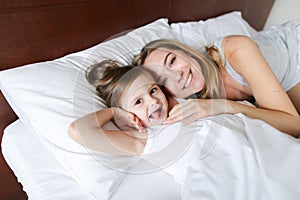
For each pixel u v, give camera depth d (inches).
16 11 25.1
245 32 44.8
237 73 31.6
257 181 19.9
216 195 19.4
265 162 20.7
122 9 34.7
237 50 30.2
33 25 27.1
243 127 24.5
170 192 22.9
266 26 66.7
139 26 38.6
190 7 44.4
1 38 25.4
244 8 56.4
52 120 23.8
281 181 19.5
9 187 34.4
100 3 31.7
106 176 21.7
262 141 22.6
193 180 21.0
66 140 22.8
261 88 29.3
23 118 26.7
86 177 21.7
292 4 61.5
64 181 23.8
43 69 27.1
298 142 23.2
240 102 31.1
